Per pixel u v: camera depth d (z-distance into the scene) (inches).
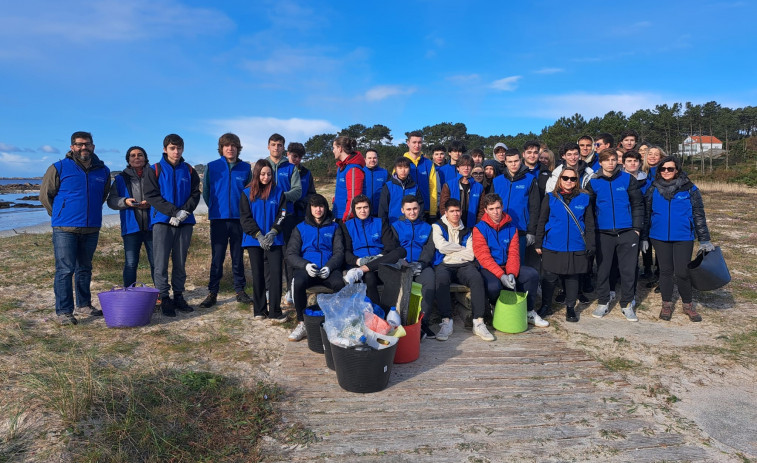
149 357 160.1
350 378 136.7
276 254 199.2
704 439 114.7
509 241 200.8
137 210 203.6
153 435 110.3
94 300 230.8
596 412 127.5
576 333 191.2
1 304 217.2
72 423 113.3
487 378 148.9
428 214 245.0
